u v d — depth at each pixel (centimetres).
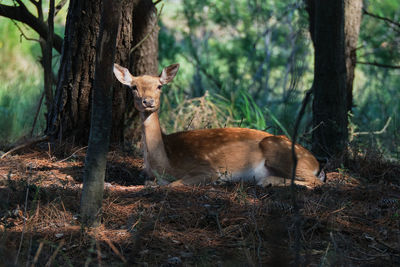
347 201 960
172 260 729
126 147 1289
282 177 1084
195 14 2208
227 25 2244
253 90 2080
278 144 1094
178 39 2738
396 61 2005
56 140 1272
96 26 1233
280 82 2272
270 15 2081
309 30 1433
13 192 915
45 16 1864
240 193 963
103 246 763
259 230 822
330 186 1029
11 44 2216
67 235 793
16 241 762
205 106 1555
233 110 1656
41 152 1225
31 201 895
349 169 1198
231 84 1948
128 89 1340
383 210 931
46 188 952
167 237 804
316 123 1246
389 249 800
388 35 2038
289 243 773
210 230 838
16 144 1255
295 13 2030
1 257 690
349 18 1367
